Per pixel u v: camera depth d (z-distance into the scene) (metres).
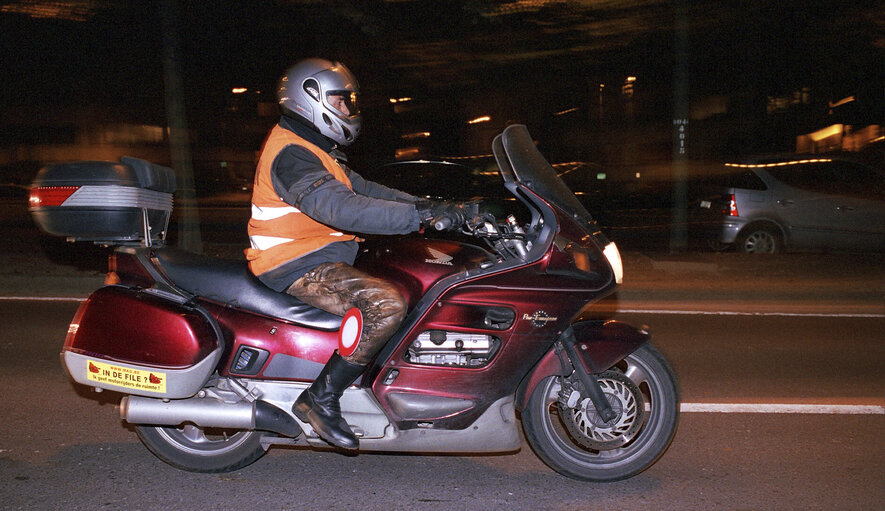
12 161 28.23
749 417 5.38
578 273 3.90
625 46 12.49
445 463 4.58
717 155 24.86
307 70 3.81
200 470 4.32
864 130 23.12
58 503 3.98
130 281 4.09
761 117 24.34
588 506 4.02
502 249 4.03
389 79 12.66
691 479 4.36
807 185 12.59
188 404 3.95
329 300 3.84
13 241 13.84
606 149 23.98
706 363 6.75
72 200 3.94
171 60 11.66
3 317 8.28
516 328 3.90
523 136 4.08
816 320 8.52
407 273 3.90
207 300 4.02
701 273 10.69
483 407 3.99
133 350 3.90
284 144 3.79
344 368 3.77
